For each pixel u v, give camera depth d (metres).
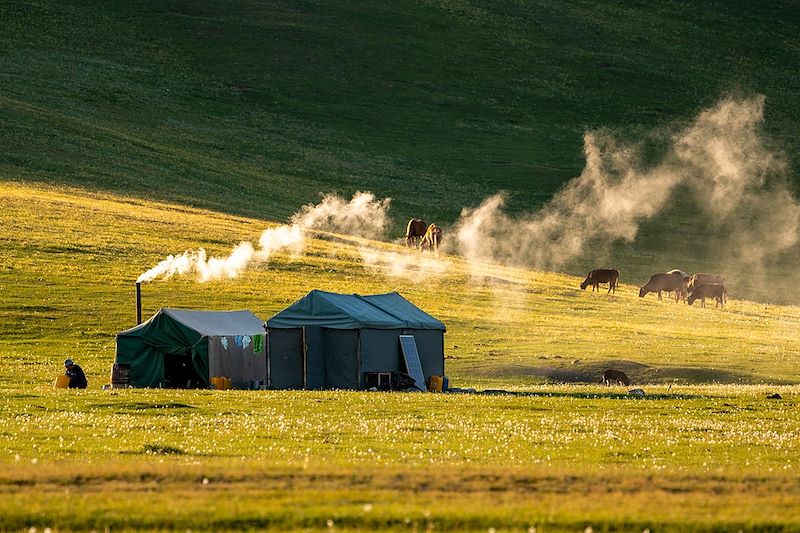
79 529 19.28
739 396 55.34
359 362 61.44
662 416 46.00
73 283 95.81
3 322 81.44
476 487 22.86
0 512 20.06
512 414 45.56
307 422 41.34
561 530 19.03
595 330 93.50
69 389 54.88
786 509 21.19
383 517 19.53
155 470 24.88
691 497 22.22
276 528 19.19
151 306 89.62
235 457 31.56
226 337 61.84
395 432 38.47
